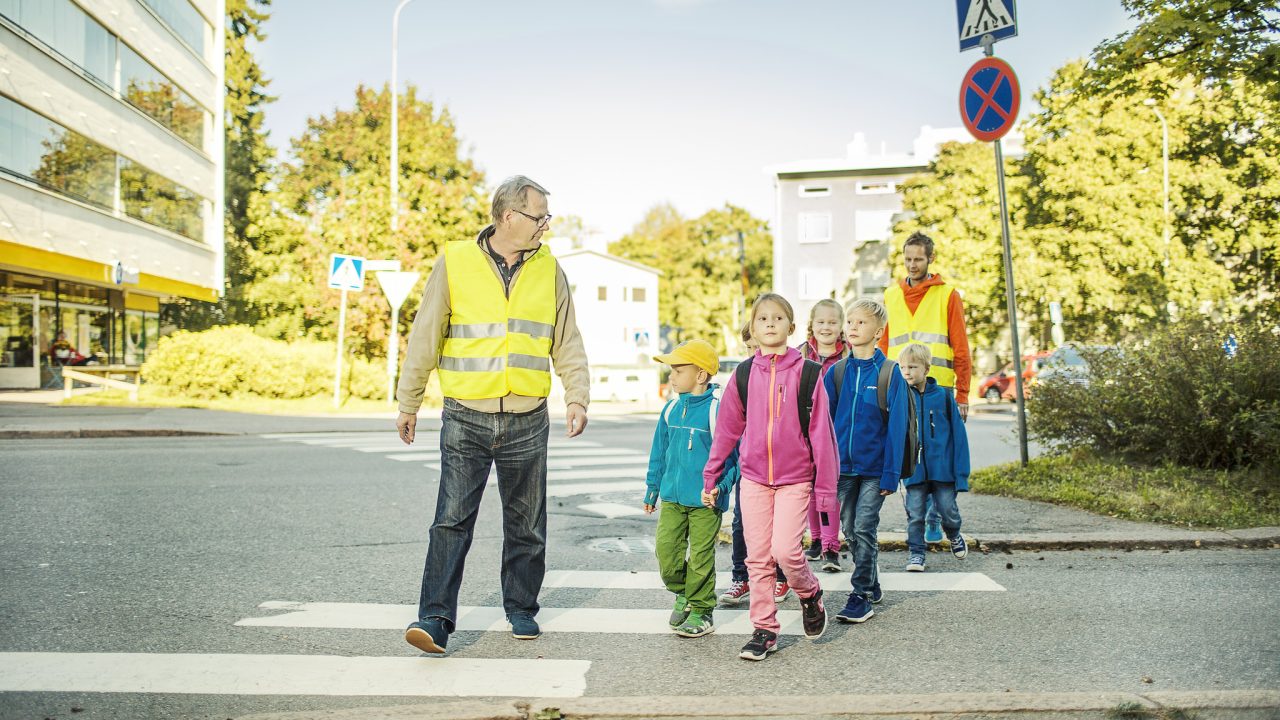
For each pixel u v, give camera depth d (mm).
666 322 58188
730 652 3904
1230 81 8664
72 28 21969
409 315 24609
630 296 47188
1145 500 6797
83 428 12781
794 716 3084
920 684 3471
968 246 34375
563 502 7984
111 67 24109
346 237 23484
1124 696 3172
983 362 41469
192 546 5738
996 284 33875
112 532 6062
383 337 23203
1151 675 3525
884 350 6516
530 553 4113
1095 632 4117
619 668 3672
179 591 4707
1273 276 27438
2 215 19094
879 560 5684
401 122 41438
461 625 4254
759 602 3889
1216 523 6215
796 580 3916
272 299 38500
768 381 3957
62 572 5012
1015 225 34750
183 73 29156
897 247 38906
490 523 6785
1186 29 8109
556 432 15633
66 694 3289
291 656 3754
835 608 4633
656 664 3730
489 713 3062
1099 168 31625
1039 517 6641
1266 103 9258
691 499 4199
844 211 47094
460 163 41781
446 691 3383
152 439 12633
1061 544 5848
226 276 39375
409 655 3795
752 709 3117
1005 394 31469
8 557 5320
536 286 4047
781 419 3902
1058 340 27047
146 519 6531
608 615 4473
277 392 20016
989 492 7691
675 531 4297
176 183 28734
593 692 3389
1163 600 4633
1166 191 29203
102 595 4590
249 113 45188
